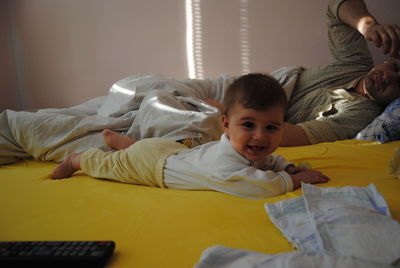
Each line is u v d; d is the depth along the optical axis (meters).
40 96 2.82
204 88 1.68
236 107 0.85
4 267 0.47
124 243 0.56
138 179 0.94
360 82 1.70
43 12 2.67
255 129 0.83
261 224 0.62
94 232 0.60
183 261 0.50
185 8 2.43
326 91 1.70
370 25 1.56
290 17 2.28
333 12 1.84
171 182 0.89
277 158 0.96
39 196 0.80
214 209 0.69
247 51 2.38
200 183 0.85
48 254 0.47
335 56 1.89
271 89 0.84
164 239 0.57
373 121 1.47
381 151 1.19
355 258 0.43
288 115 1.78
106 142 1.21
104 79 2.68
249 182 0.78
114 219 0.65
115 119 1.35
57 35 2.68
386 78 1.55
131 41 2.57
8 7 2.71
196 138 1.19
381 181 0.85
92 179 0.99
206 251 0.46
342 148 1.24
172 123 1.21
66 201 0.77
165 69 2.55
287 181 0.81
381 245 0.48
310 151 1.23
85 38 2.64
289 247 0.54
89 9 2.59
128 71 2.62
